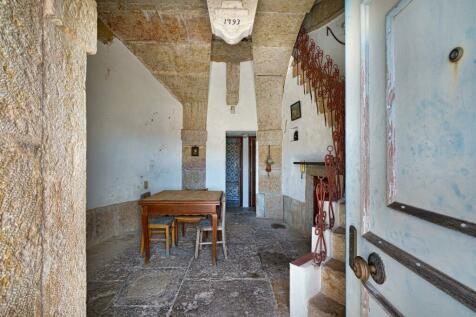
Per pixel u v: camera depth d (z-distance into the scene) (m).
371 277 0.69
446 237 0.43
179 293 1.91
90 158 3.04
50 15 0.50
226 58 4.39
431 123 0.47
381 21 0.64
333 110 2.40
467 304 0.38
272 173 4.27
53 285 0.54
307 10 2.68
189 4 2.61
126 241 3.16
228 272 2.26
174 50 3.39
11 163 0.42
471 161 0.38
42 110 0.49
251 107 4.50
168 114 4.16
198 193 3.07
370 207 0.70
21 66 0.44
